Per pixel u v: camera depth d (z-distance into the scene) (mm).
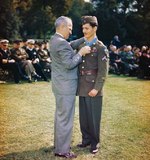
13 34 48250
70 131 4980
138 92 10586
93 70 4980
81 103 5219
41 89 10602
